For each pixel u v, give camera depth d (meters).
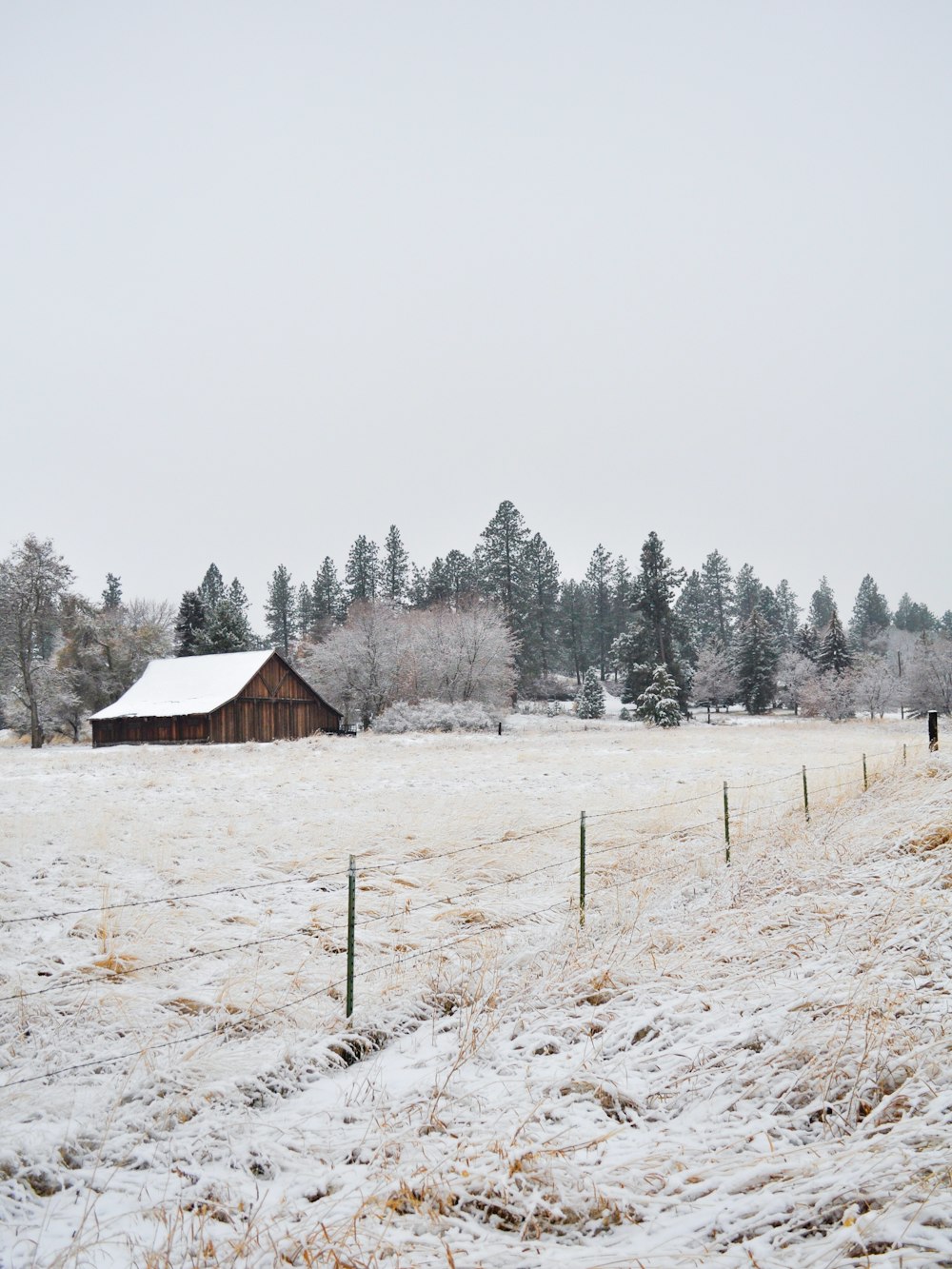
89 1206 3.55
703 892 8.78
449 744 34.44
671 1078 4.38
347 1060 5.24
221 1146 4.06
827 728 48.62
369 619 57.81
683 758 24.33
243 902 8.52
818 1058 4.17
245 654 42.97
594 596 103.75
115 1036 5.32
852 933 6.18
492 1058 4.92
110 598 124.31
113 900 8.41
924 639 71.00
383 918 7.93
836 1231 2.93
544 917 7.98
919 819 10.04
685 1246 2.97
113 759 27.84
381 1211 3.31
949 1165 3.11
